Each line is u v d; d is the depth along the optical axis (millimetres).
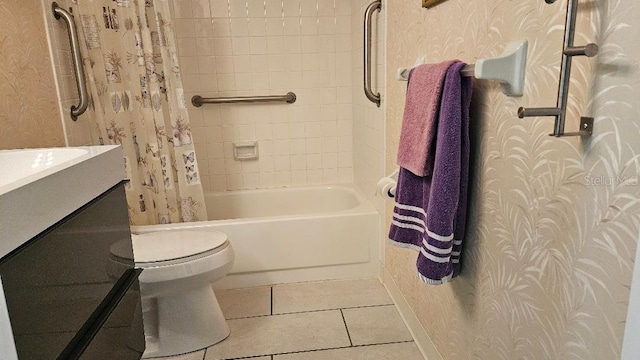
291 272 2180
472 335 1150
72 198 855
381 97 1969
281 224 2113
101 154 1013
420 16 1399
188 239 1693
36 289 721
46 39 1656
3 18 1372
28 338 695
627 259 595
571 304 725
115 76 1999
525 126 846
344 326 1780
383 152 1973
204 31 2492
